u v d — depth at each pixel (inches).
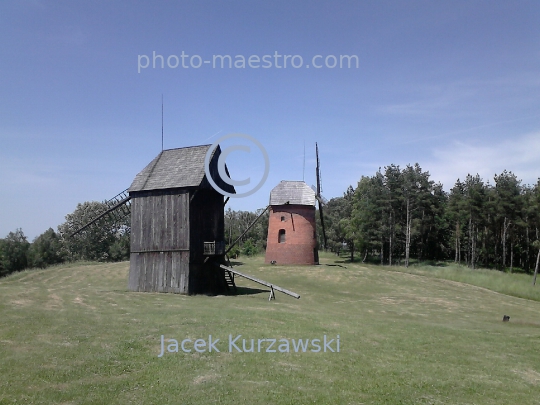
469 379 592.7
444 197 4429.1
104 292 1357.0
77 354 601.3
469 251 3681.1
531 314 1454.2
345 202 4621.1
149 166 1551.4
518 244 3710.6
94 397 465.7
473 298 1737.2
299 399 483.2
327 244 4402.1
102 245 3897.6
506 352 757.9
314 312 1106.1
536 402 527.5
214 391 495.2
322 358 641.0
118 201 1622.8
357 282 2028.8
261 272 2193.7
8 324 749.3
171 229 1430.9
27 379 505.0
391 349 718.5
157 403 458.9
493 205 3363.7
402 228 3617.1
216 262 1528.1
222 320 853.8
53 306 991.6
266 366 591.2
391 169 3565.5
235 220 4677.7
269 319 891.4
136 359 594.9
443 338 829.2
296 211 2481.5
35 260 3831.2
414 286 1988.2
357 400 491.2
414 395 518.0
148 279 1450.5
